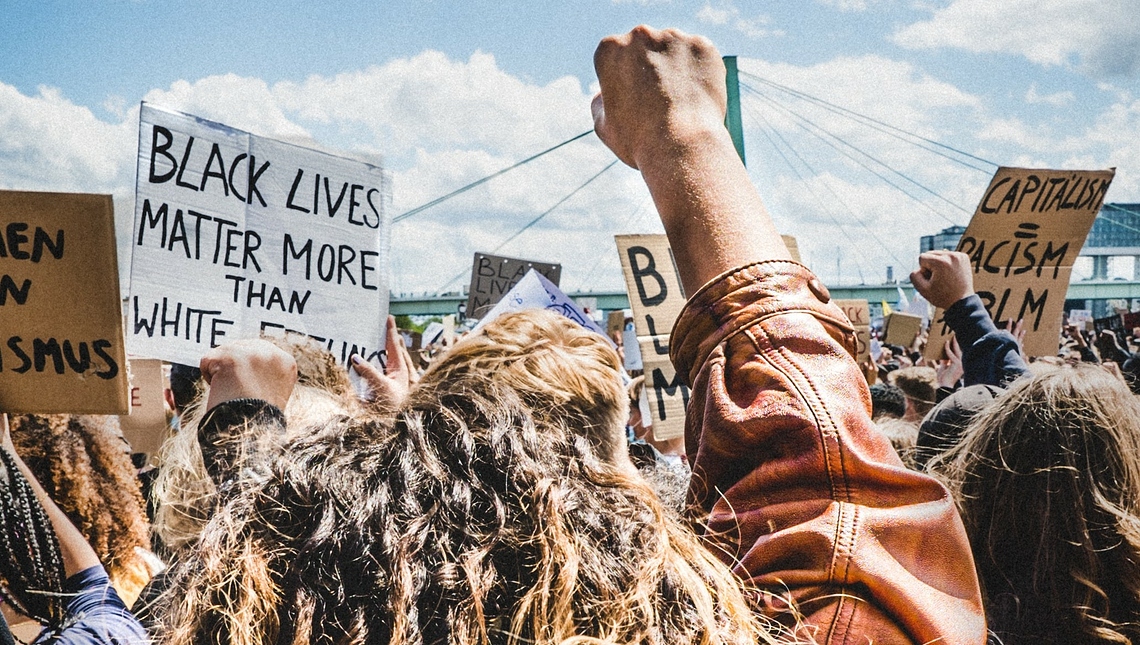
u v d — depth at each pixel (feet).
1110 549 6.43
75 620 5.43
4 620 5.03
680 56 3.49
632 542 2.90
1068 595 6.44
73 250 7.24
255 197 10.66
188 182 10.21
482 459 3.03
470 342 4.16
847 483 2.75
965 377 10.34
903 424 12.12
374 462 3.04
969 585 2.67
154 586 6.20
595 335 4.30
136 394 12.60
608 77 3.51
